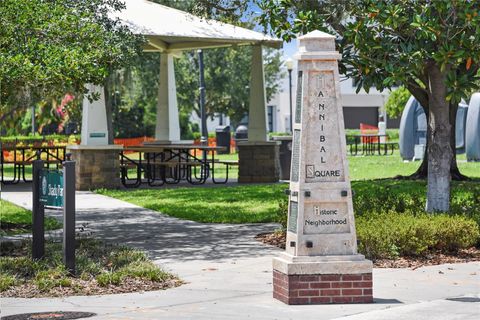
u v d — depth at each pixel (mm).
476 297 10094
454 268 12156
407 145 38906
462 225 13281
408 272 11828
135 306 9633
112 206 20781
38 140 45344
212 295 10289
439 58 13781
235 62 54125
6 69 12797
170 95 29500
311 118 9773
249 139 27250
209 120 66125
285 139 28750
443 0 13852
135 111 54969
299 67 10000
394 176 28281
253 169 27031
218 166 37719
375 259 12625
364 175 30188
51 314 9195
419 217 13883
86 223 16703
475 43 13781
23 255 12883
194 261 12797
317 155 9773
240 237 15320
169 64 29375
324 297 9688
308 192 9719
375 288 10680
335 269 9695
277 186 24953
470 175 29078
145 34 22953
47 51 13352
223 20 21312
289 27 15734
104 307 9594
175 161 27531
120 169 28281
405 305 9633
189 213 18812
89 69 13586
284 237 14906
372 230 12844
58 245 13219
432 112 15156
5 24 13523
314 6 16094
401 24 14375
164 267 12227
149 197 22609
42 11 13867
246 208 19641
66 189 11289
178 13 25844
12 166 40625
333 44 9836
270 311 9312
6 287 10617
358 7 15094
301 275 9664
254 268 12164
